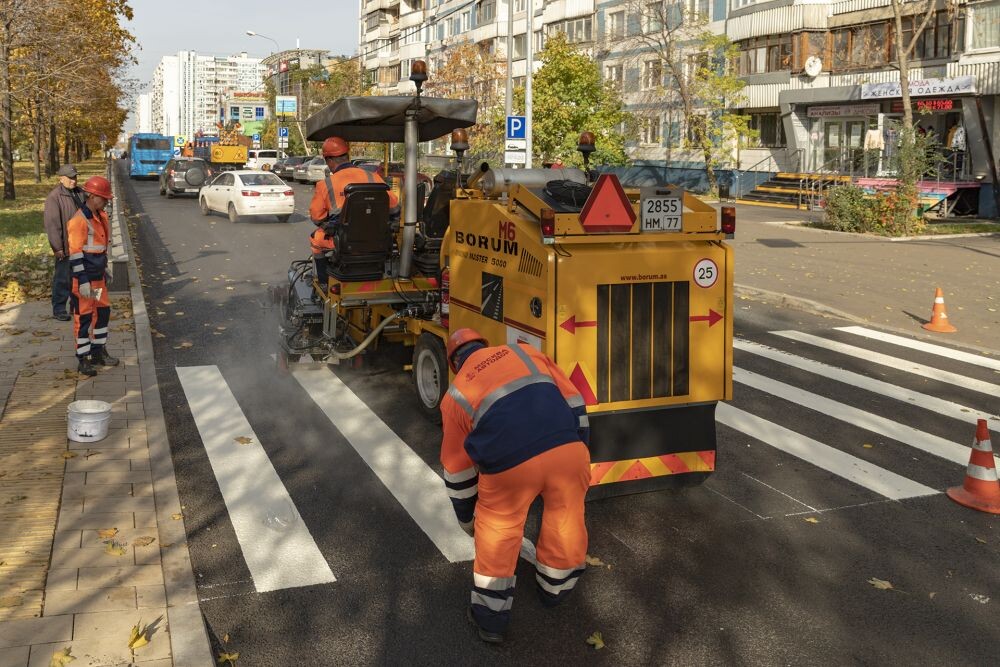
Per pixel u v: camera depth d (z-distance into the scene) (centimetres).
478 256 621
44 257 1608
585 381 538
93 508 556
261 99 13388
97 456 644
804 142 3822
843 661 420
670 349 559
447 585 486
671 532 561
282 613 453
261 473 643
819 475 664
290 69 9762
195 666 395
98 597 449
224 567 500
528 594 480
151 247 1920
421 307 785
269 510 578
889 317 1278
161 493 584
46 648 402
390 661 414
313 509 582
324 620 448
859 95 3378
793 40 3719
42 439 675
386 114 790
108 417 681
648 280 548
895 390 905
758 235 2338
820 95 3603
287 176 5147
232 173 2586
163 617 435
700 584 493
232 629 437
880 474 668
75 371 859
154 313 1191
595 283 535
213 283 1435
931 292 1473
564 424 419
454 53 5244
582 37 5094
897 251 1989
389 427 750
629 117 4169
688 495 622
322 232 887
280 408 797
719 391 575
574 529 423
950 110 3061
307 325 888
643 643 434
